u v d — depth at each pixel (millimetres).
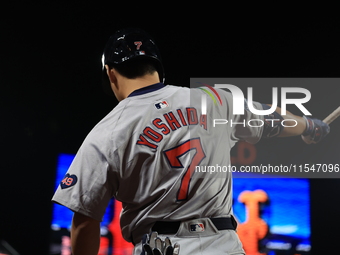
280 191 9867
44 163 9828
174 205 2775
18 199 9656
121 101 3020
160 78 3354
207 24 9766
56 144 9930
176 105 2990
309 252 9625
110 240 8984
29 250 9453
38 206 9648
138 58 3166
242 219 9711
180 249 2686
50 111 10016
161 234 2746
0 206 9609
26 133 9898
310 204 9797
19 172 9766
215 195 2879
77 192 2766
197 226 2762
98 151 2791
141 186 2789
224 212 2924
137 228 2857
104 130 2842
